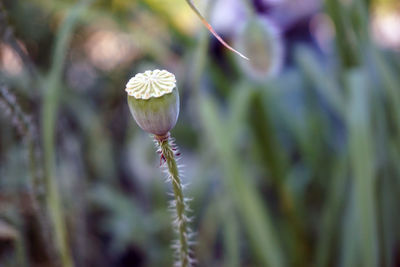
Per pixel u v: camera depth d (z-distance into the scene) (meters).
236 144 0.51
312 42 0.85
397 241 0.56
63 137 0.57
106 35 0.76
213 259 0.58
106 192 0.62
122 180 0.75
